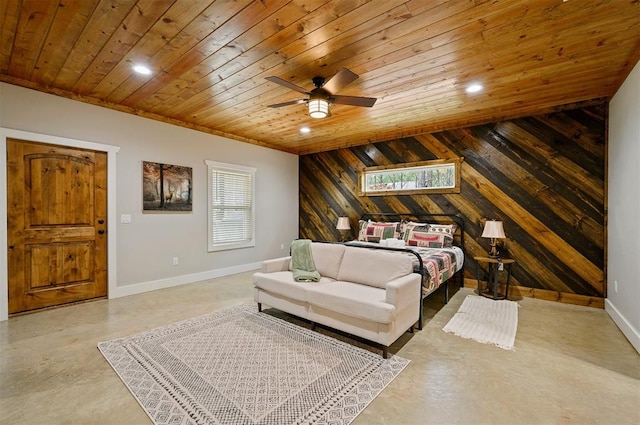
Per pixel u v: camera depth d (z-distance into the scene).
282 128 4.88
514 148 4.12
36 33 2.28
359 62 2.68
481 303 3.72
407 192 5.12
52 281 3.46
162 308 3.48
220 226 5.20
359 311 2.42
